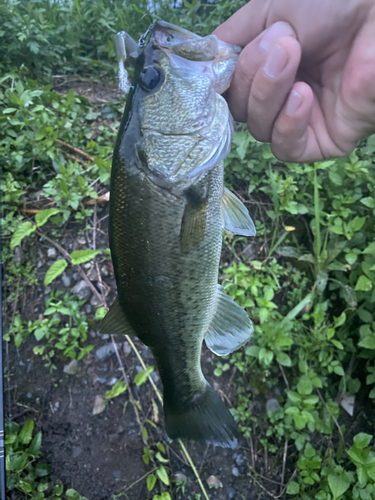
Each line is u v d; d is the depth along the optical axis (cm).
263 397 49
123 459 45
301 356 49
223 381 49
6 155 52
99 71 68
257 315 49
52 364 47
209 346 29
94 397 47
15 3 62
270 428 47
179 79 25
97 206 54
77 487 44
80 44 69
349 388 50
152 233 25
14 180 52
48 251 51
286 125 25
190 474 45
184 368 29
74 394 47
